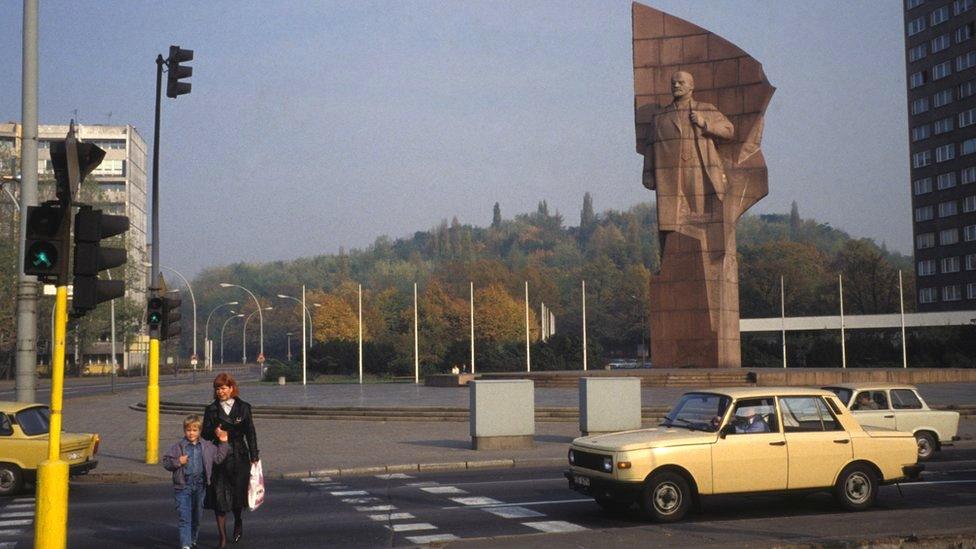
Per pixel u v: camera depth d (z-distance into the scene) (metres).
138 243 140.88
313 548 11.26
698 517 13.20
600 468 12.91
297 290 187.75
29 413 17.08
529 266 169.88
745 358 76.31
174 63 22.20
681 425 13.59
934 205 101.94
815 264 140.25
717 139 47.41
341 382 71.88
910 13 105.12
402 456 21.47
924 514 12.27
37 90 18.59
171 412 37.91
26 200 18.72
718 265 46.81
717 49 48.03
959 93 98.38
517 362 80.19
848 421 13.62
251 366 151.25
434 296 122.62
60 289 9.79
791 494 13.23
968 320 79.88
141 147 144.00
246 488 11.44
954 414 21.03
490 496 15.42
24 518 14.09
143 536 12.42
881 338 79.06
